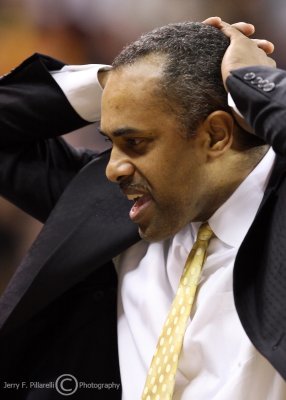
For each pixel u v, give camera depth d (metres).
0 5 10.71
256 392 3.99
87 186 4.90
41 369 4.78
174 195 4.20
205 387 4.18
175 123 4.12
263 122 3.90
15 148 5.15
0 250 9.63
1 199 9.62
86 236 4.72
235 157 4.24
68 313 4.85
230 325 4.17
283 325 3.80
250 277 4.03
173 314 4.30
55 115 5.05
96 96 5.00
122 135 4.16
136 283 4.64
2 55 10.70
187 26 4.32
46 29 10.77
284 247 3.92
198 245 4.42
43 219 5.18
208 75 4.16
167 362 4.21
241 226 4.30
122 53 4.26
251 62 4.17
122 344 4.59
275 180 4.23
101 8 10.84
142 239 4.70
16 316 4.63
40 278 4.63
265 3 10.66
